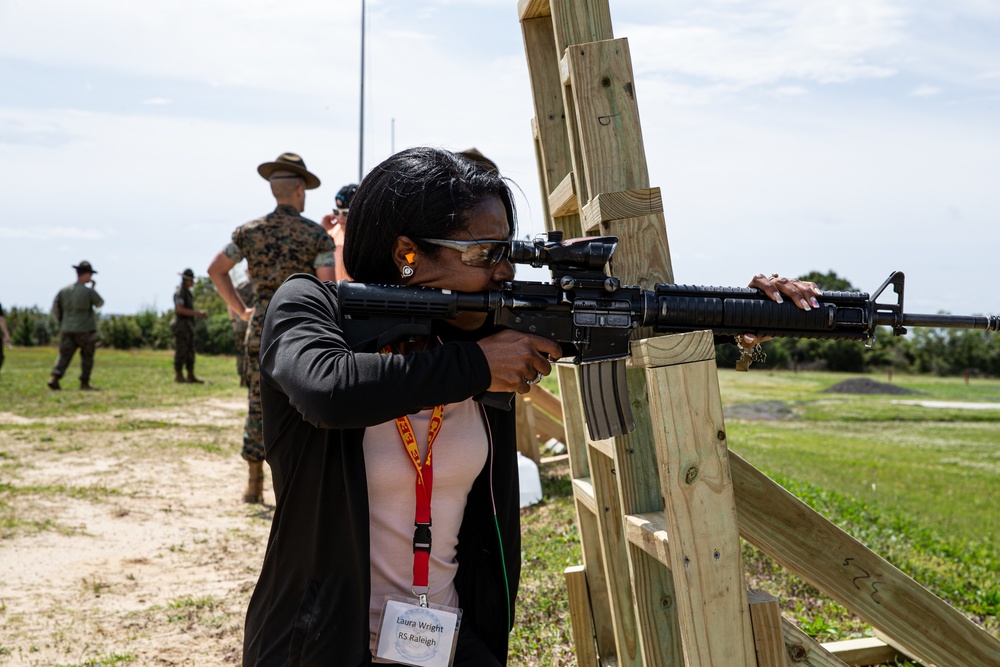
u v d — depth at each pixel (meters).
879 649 3.67
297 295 1.93
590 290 2.05
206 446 10.06
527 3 3.12
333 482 1.86
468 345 1.84
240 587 5.21
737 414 18.50
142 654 4.21
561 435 8.67
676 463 1.98
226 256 6.46
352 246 2.06
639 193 2.44
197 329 34.69
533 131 3.49
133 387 17.12
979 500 8.41
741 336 2.26
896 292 2.22
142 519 6.76
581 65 2.50
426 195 1.96
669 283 2.44
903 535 5.62
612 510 3.09
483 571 2.16
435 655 1.92
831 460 10.94
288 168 6.31
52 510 6.93
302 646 1.85
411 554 1.99
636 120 2.51
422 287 1.97
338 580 1.86
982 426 16.52
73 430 11.09
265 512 7.03
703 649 1.99
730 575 2.00
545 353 1.96
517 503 2.19
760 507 2.53
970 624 2.66
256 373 7.04
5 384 17.05
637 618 2.72
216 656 4.20
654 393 1.97
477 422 2.08
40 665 4.06
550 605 4.45
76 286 16.19
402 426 1.96
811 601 4.41
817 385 27.78
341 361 1.74
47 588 5.15
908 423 17.11
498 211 2.02
